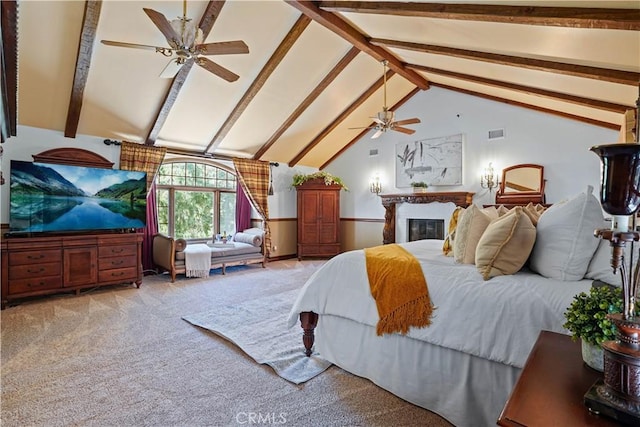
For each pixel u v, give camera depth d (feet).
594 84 12.21
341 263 8.27
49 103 14.62
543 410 2.68
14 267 13.16
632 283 3.05
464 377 6.06
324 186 24.84
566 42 9.75
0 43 7.50
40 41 12.07
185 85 15.93
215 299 14.32
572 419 2.57
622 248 2.77
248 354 8.86
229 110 18.49
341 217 27.09
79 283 14.70
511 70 13.84
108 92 15.07
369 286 7.52
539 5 8.38
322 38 15.78
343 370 8.03
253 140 21.99
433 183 21.71
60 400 6.80
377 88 20.93
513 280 5.92
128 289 16.01
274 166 25.20
